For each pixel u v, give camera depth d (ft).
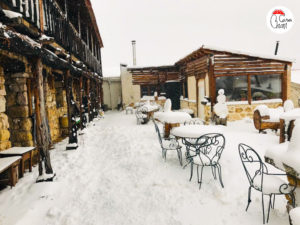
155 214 9.66
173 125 21.63
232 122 30.76
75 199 11.34
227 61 31.07
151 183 12.31
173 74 54.08
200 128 14.97
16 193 11.92
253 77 31.94
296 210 6.53
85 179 13.71
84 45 31.91
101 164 16.20
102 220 9.54
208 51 30.66
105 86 63.00
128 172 14.19
